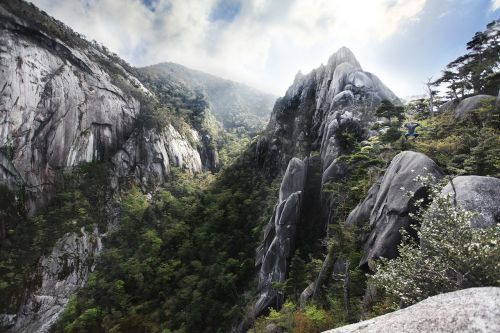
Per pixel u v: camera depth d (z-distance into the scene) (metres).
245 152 83.19
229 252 51.03
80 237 62.00
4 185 59.94
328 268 20.17
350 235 18.34
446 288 6.28
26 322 48.12
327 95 56.62
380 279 8.10
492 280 5.44
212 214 62.22
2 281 50.66
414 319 3.54
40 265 54.69
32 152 66.56
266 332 21.98
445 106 31.39
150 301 48.12
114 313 45.19
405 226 13.20
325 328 15.59
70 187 71.94
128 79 115.56
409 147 20.72
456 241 6.00
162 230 66.88
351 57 60.62
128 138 92.44
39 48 75.94
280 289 27.98
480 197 8.12
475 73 32.00
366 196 20.22
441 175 13.48
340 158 29.78
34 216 63.31
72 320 46.66
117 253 60.88
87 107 81.94
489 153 13.59
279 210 35.91
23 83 67.88
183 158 104.75
